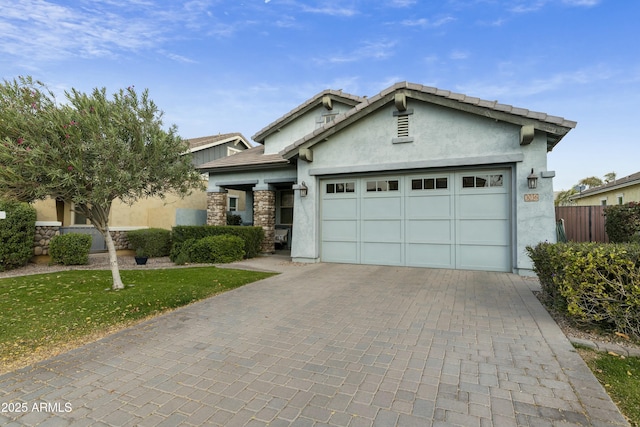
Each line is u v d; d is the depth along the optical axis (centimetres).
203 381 323
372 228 962
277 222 1603
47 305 577
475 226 848
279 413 269
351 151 963
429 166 867
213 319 509
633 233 831
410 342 407
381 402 281
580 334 420
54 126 525
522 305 546
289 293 657
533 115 733
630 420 253
